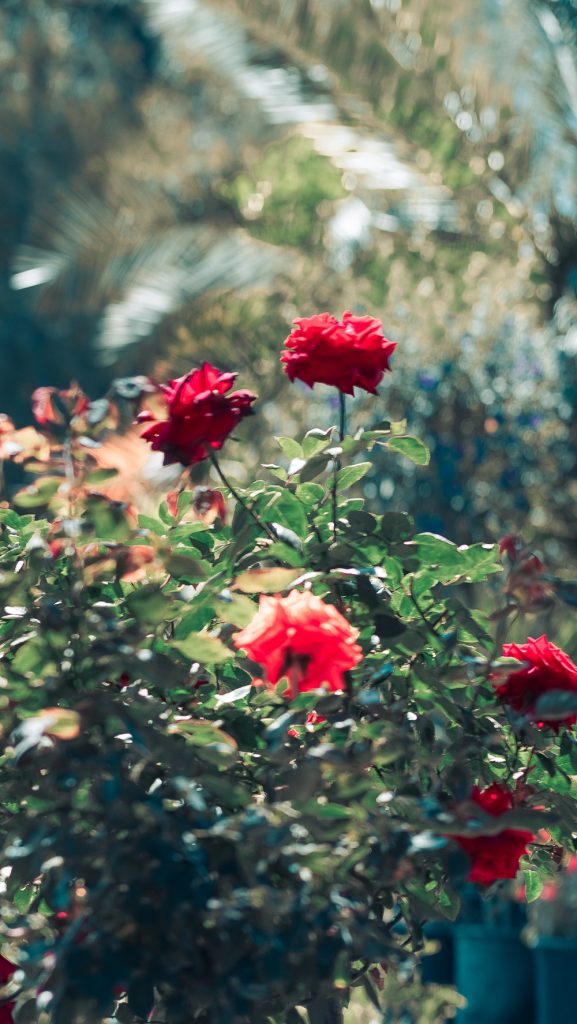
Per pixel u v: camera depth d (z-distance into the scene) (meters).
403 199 6.56
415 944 2.03
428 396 5.20
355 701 1.95
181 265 7.92
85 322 12.10
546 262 6.23
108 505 1.93
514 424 5.17
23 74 13.09
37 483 1.96
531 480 5.16
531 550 2.04
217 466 2.07
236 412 2.03
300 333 2.12
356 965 2.05
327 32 6.45
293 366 2.11
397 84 6.37
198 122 11.25
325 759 1.84
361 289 6.25
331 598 2.10
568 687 2.03
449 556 2.06
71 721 1.82
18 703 1.91
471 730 2.01
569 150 6.23
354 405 5.28
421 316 5.52
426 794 2.00
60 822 1.87
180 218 8.35
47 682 1.88
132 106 13.32
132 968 1.82
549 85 6.17
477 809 1.86
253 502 2.08
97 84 13.31
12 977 1.93
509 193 6.39
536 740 2.03
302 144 7.52
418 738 2.00
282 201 7.41
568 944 3.46
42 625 1.91
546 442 5.20
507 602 2.04
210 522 2.11
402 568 2.10
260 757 1.98
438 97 6.34
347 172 7.08
